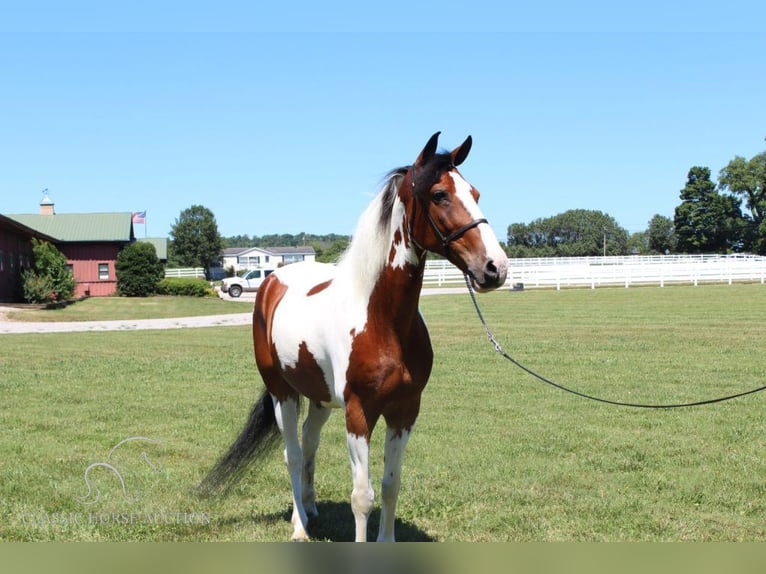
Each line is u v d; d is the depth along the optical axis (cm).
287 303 514
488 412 931
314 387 479
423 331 442
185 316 2981
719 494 597
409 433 445
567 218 10450
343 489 631
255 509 584
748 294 3022
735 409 926
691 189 7862
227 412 958
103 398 1061
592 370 1250
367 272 427
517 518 543
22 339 1975
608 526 525
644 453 725
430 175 402
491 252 382
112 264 4712
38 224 4816
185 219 10038
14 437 819
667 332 1800
